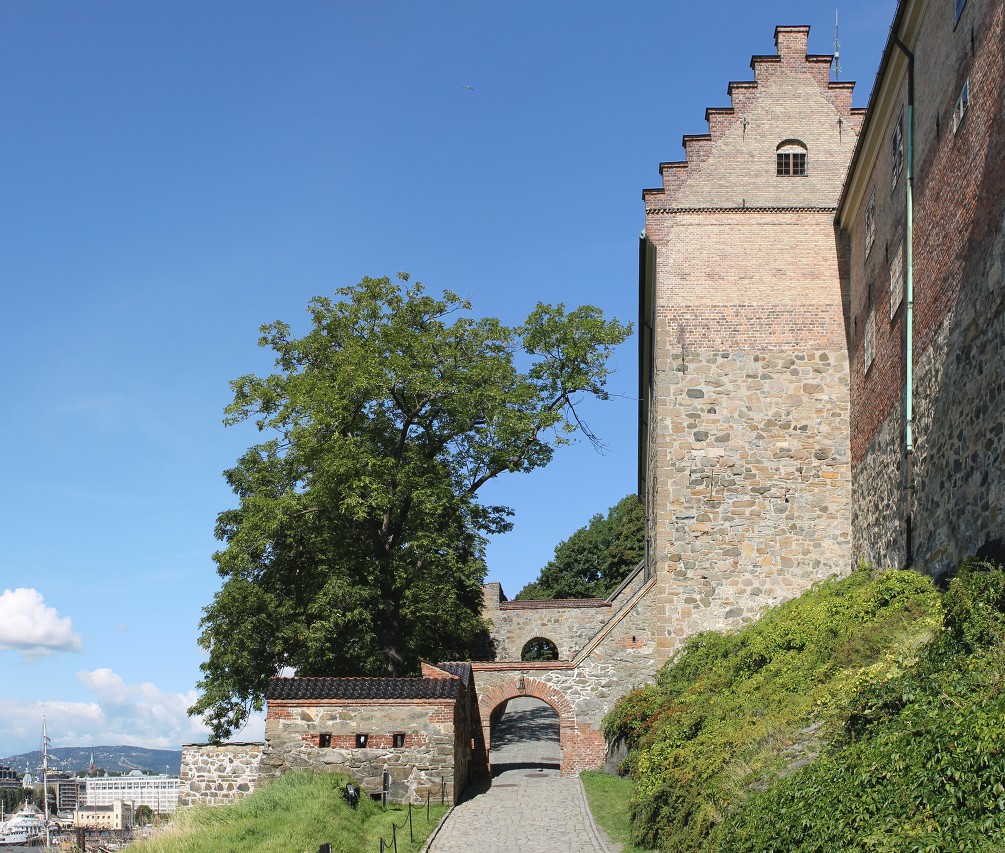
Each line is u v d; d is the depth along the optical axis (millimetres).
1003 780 10406
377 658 35406
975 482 17266
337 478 32344
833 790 12477
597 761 28797
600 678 29156
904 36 21812
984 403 16828
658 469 29781
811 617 22984
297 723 24578
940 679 13766
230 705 34469
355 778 24250
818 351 29953
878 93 23703
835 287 30281
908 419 21547
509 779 28828
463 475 35656
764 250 30625
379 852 18828
